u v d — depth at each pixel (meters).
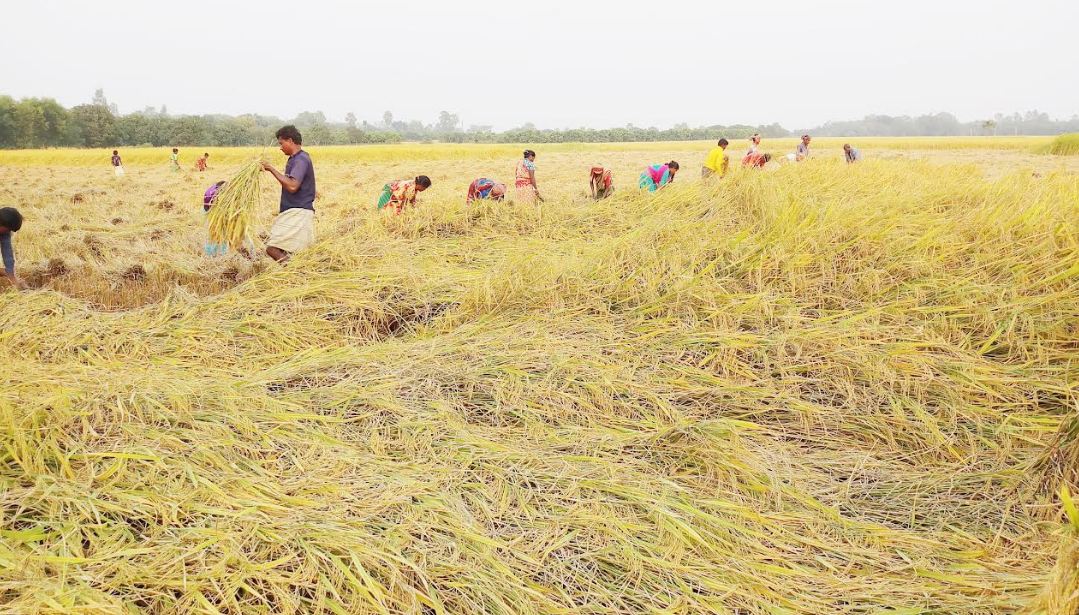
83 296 6.58
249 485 2.84
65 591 2.21
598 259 5.52
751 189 6.11
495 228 7.66
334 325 5.09
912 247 5.20
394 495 2.83
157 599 2.25
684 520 2.77
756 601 2.41
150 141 88.56
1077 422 2.91
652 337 4.48
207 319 5.08
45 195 15.53
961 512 2.96
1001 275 4.84
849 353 4.07
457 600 2.32
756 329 4.45
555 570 2.52
